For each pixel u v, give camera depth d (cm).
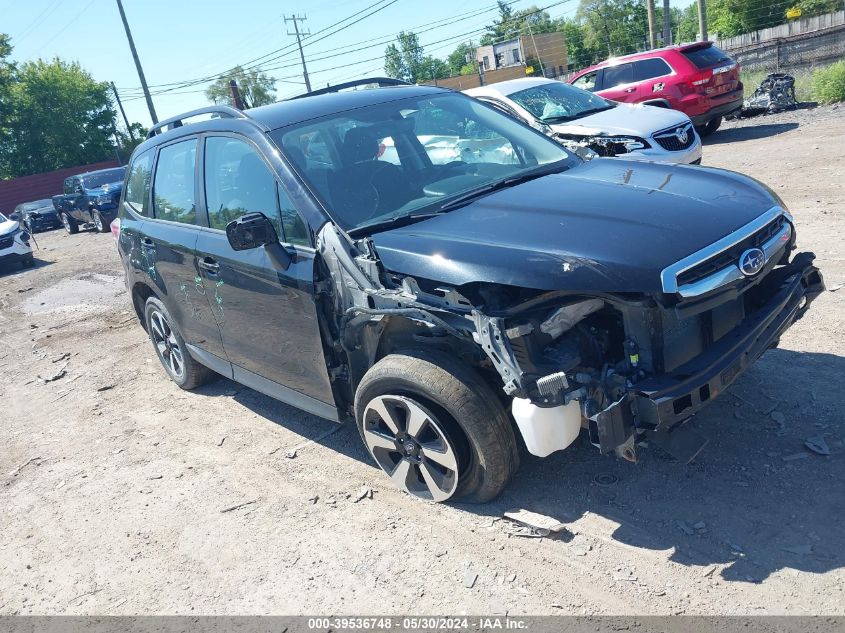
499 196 365
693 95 1295
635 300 279
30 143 5181
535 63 5688
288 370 409
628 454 293
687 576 279
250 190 409
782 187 855
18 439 552
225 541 365
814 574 268
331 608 301
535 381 285
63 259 1583
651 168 391
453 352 333
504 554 313
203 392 580
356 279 338
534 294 292
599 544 307
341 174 385
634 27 6256
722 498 320
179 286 489
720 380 289
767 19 3662
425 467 350
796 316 341
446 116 450
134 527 394
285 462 436
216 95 6078
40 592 353
